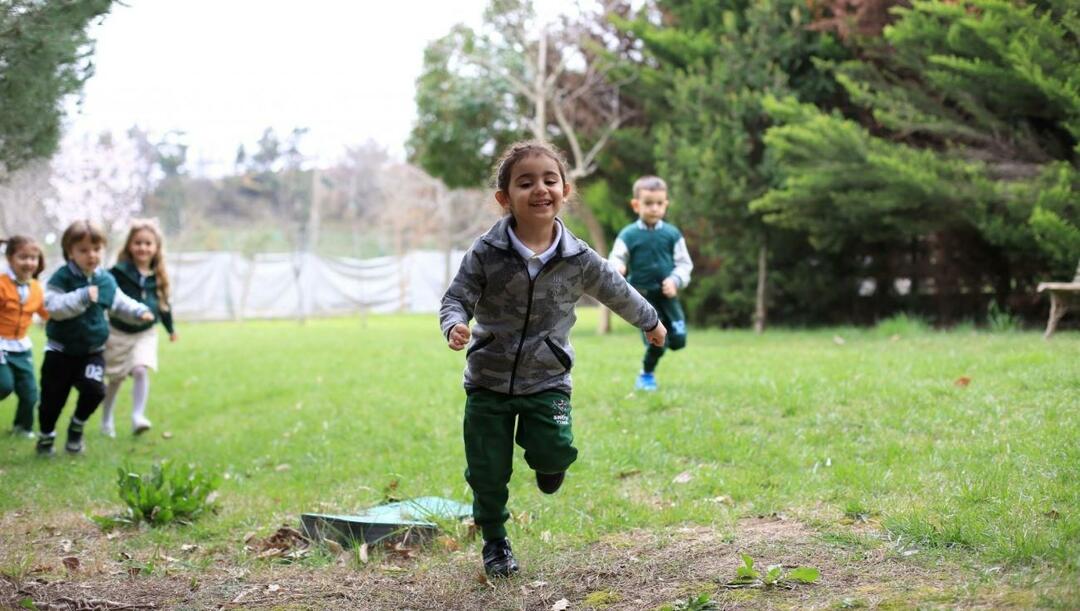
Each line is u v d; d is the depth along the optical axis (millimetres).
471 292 3752
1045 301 12836
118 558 4391
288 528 4637
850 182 12359
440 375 10148
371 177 47688
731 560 3799
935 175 11406
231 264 31328
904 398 6590
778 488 4918
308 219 43344
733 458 5598
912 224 12453
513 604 3535
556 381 3893
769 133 12727
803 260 15219
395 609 3598
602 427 6707
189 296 30828
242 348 15594
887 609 3076
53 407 6973
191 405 9492
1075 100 9977
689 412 6887
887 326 12234
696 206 14352
